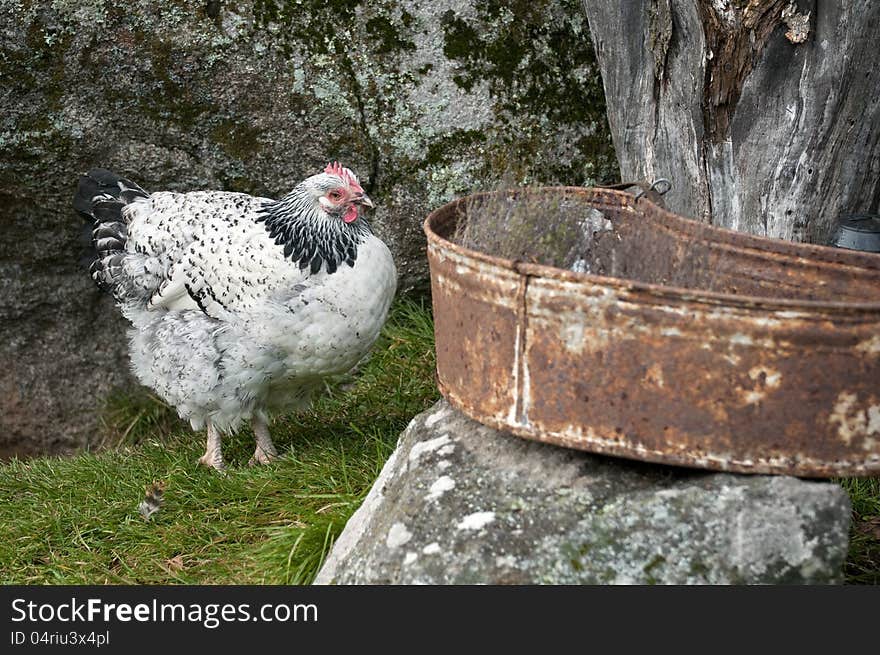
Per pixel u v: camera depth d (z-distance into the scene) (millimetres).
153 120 2201
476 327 1468
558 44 2240
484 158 2240
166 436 2461
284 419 2186
